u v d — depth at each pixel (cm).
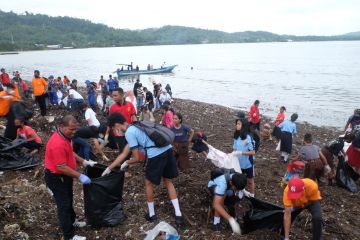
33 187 729
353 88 3738
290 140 1160
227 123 1888
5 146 865
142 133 583
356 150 923
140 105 2042
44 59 10600
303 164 864
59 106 1941
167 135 591
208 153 933
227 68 6550
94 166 627
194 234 593
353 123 1190
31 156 874
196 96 3375
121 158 591
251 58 9838
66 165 528
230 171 623
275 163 1162
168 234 528
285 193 572
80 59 10362
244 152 766
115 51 17462
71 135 533
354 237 674
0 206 607
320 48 18138
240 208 716
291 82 4347
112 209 597
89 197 574
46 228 590
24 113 927
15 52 17275
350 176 945
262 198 833
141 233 580
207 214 678
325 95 3328
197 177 846
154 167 586
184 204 696
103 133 977
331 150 922
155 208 677
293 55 11219
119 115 614
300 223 705
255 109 1448
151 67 5738
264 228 631
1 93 1191
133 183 785
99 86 2347
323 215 757
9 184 741
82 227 596
